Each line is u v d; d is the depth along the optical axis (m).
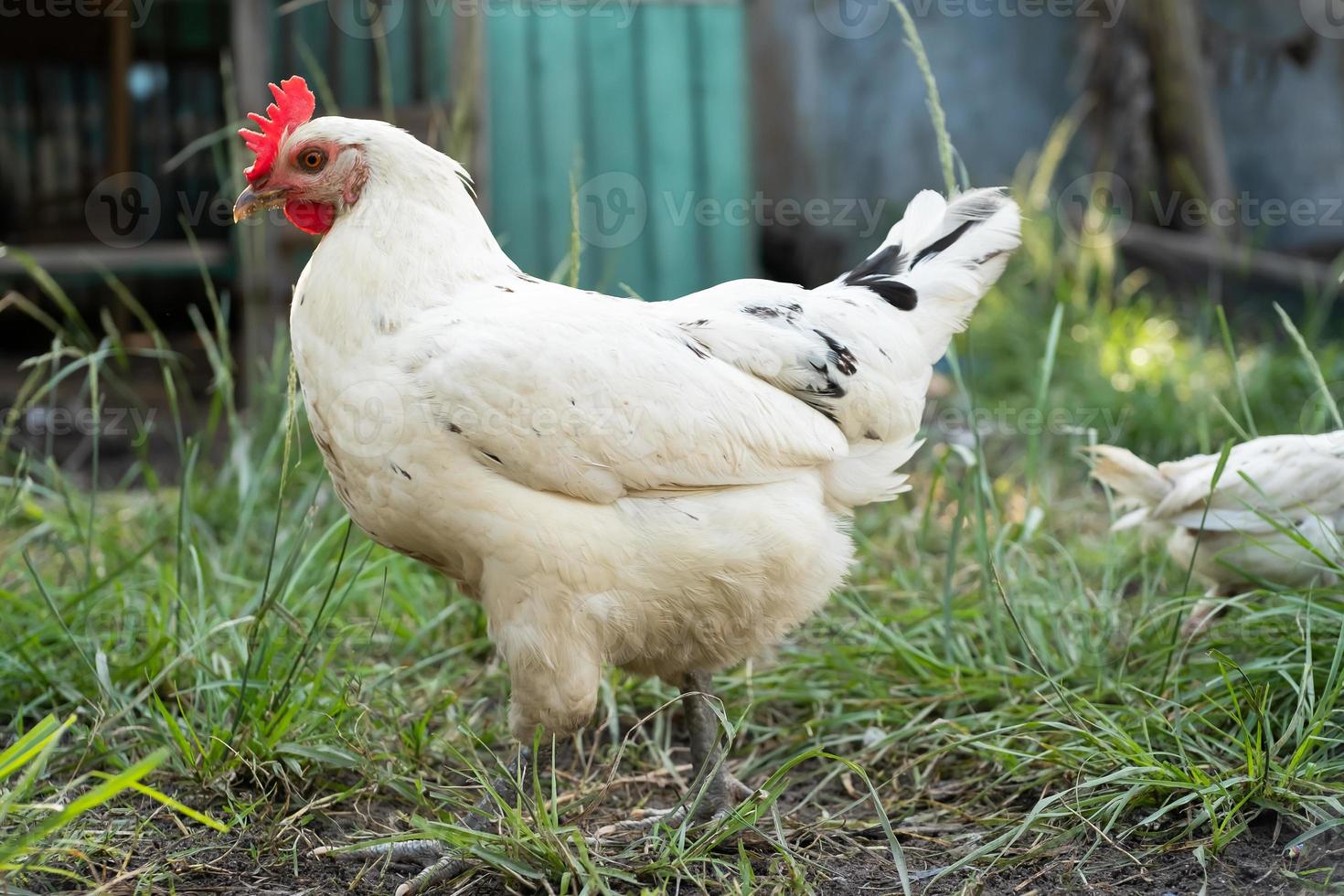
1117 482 4.12
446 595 4.45
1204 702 3.44
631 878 2.73
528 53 7.41
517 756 3.07
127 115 9.42
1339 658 3.08
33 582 4.37
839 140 12.69
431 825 2.83
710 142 7.66
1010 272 8.73
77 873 2.79
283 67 7.03
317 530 4.91
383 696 3.72
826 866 2.94
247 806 3.06
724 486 2.96
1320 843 2.81
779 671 4.02
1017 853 2.93
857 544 5.14
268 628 3.65
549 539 2.80
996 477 5.85
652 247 7.68
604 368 2.83
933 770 3.52
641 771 3.66
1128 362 7.09
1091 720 3.38
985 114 12.45
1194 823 2.87
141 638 4.02
